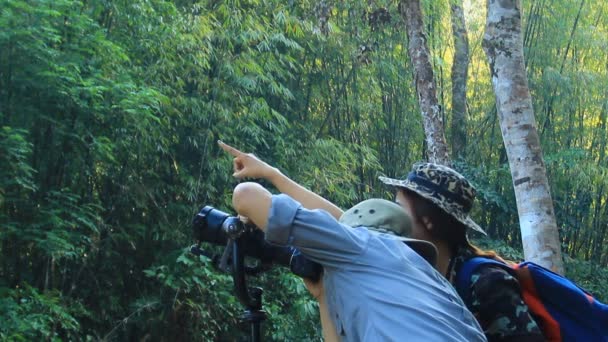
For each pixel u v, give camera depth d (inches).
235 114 332.2
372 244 61.4
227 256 70.3
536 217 208.1
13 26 250.4
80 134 274.8
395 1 321.7
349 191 383.2
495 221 482.3
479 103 514.3
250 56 333.4
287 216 61.1
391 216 69.5
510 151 214.2
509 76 215.9
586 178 476.1
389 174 438.3
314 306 325.7
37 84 256.2
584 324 79.4
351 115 409.1
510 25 217.5
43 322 251.3
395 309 58.3
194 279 305.0
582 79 485.4
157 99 284.2
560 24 482.3
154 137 306.3
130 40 305.7
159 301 311.0
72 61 265.0
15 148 243.0
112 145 277.9
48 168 277.6
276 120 372.2
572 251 530.3
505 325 74.5
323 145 366.3
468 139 504.1
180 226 323.9
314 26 355.9
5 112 262.2
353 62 390.3
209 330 317.4
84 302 304.0
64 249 261.1
